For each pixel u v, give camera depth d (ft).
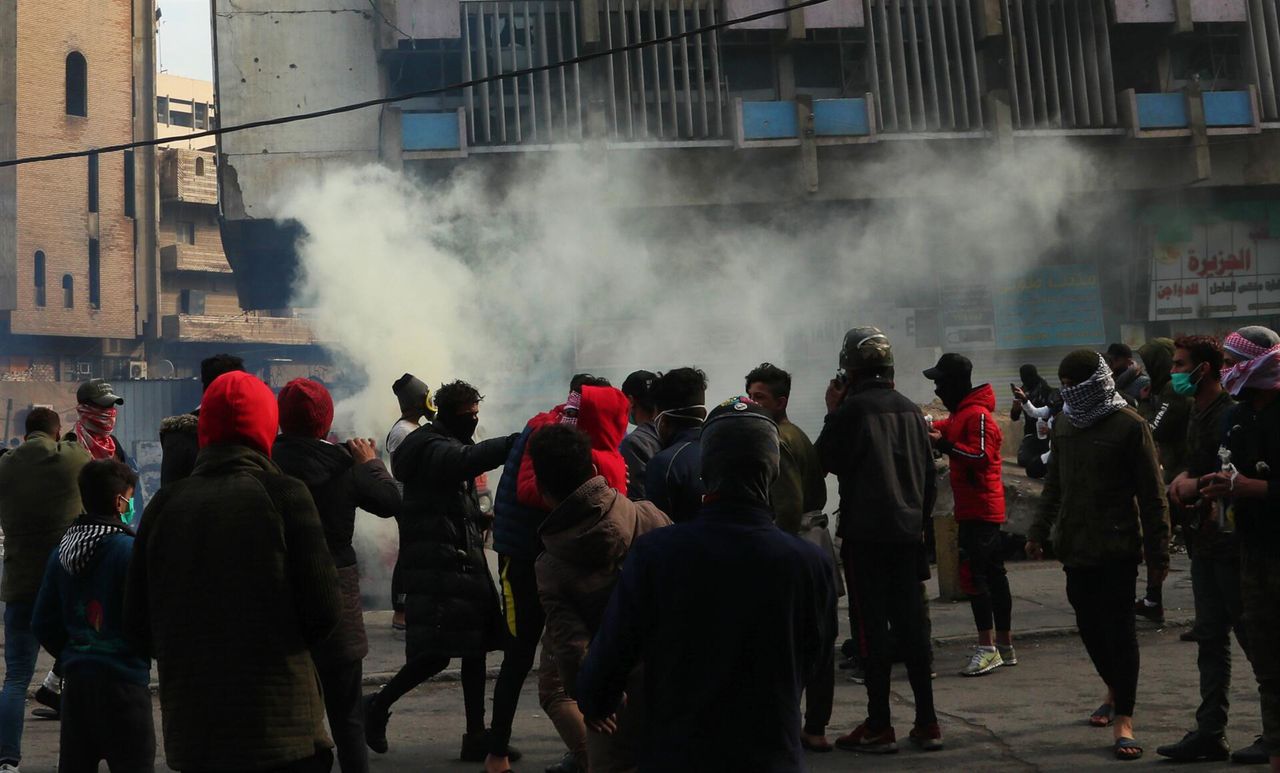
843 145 79.30
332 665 14.97
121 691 13.38
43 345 161.79
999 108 79.61
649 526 13.10
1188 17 81.76
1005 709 21.11
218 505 11.15
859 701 22.43
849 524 18.49
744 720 8.75
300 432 15.51
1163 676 23.18
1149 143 82.53
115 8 166.50
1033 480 42.29
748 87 82.38
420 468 18.01
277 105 79.05
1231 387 15.26
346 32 79.87
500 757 17.11
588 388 14.97
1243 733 18.75
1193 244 86.33
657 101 77.56
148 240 172.24
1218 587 17.34
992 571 24.50
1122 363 36.81
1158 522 17.76
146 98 169.89
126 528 13.74
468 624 18.04
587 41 76.07
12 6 155.22
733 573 8.90
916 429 18.78
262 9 79.77
